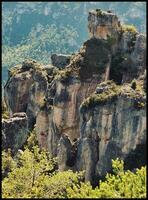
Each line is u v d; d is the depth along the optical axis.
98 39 126.94
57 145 120.94
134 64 125.31
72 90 121.38
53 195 74.50
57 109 121.50
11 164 89.31
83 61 124.44
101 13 126.75
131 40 127.44
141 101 105.19
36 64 146.12
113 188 66.88
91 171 106.94
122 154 105.06
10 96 147.25
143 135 104.69
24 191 75.56
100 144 106.88
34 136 124.94
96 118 107.50
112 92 108.81
